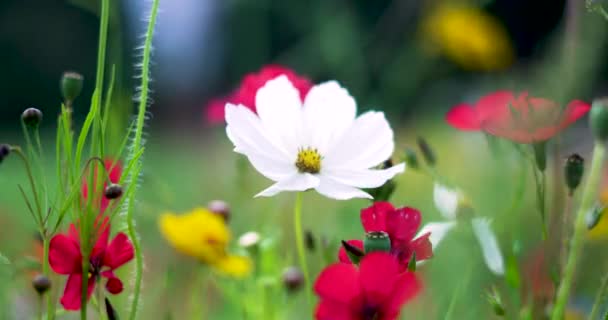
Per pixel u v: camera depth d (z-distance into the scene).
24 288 1.08
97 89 0.84
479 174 1.88
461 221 0.94
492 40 2.44
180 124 4.36
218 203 1.05
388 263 0.83
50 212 0.85
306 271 0.91
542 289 0.98
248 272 1.05
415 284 0.83
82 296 0.83
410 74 2.39
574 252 0.86
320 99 0.91
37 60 7.34
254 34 2.12
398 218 0.85
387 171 0.89
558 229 0.99
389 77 2.32
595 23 1.06
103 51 0.84
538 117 0.90
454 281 1.19
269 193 0.87
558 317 0.87
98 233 0.85
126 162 0.85
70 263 0.84
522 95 0.92
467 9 2.43
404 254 0.85
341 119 0.91
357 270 0.83
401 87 2.36
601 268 1.20
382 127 0.91
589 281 1.19
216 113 1.27
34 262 0.94
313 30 1.98
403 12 2.48
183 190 2.08
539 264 0.99
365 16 5.35
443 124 2.93
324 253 0.98
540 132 0.90
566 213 0.89
